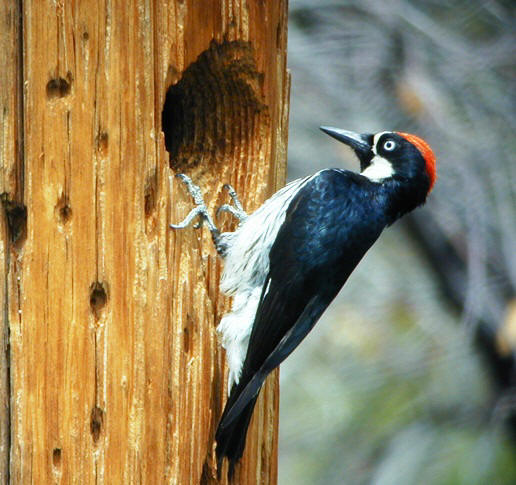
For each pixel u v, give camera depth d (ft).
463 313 54.39
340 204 35.55
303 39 54.44
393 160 37.50
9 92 30.89
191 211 33.53
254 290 34.73
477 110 53.21
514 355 54.39
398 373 55.67
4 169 31.01
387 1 53.93
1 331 31.22
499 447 55.06
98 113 31.60
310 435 54.95
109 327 31.94
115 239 31.94
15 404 31.32
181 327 33.17
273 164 36.19
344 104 54.34
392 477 53.83
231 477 33.17
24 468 31.40
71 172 31.37
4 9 30.68
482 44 53.83
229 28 34.04
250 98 35.58
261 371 33.40
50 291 31.37
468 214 52.47
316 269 34.60
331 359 56.13
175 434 33.30
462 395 56.03
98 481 32.07
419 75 53.06
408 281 56.59
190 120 36.35
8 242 31.30
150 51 32.27
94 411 31.96
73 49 31.24
